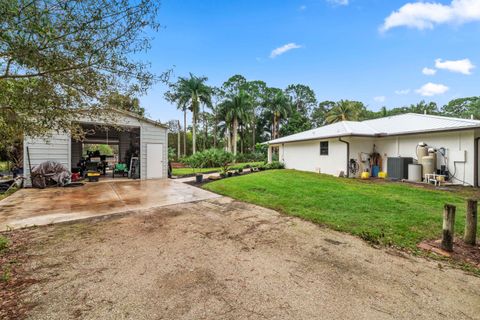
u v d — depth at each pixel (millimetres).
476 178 8188
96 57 2885
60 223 4613
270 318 1966
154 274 2682
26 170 9078
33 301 2176
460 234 3887
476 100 32312
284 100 32656
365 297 2268
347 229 4109
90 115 3480
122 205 6125
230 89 35531
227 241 3699
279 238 3814
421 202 5910
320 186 8258
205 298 2236
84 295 2273
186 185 9609
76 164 14570
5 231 4125
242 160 28156
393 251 3307
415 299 2244
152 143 11891
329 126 14352
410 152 10094
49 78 2842
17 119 2930
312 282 2529
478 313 2059
